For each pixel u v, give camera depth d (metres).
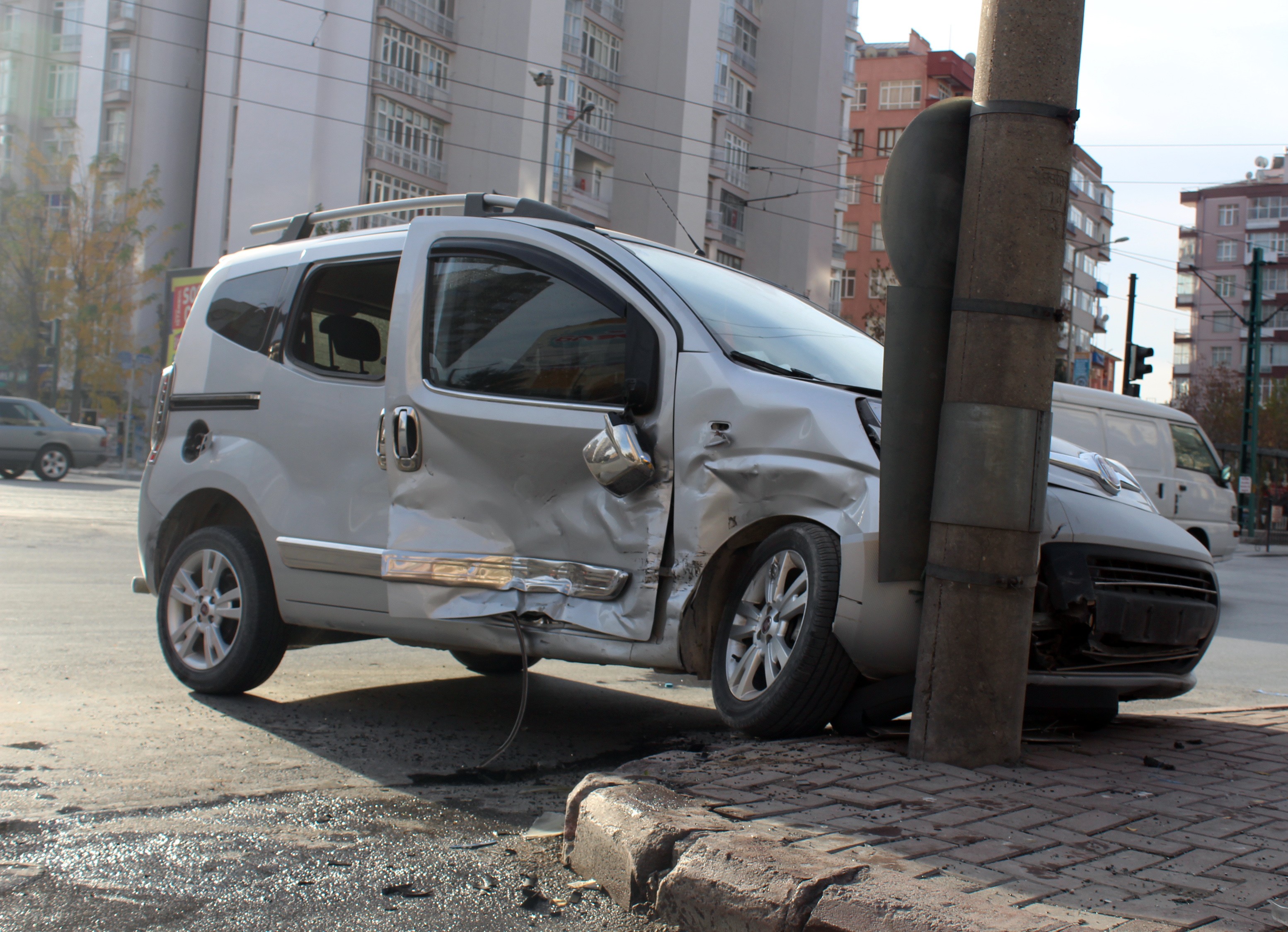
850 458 3.84
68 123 43.66
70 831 3.20
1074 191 82.12
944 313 3.76
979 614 3.64
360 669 6.21
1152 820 3.15
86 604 7.92
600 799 3.08
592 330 4.39
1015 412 3.62
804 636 3.83
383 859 3.08
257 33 43.88
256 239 43.38
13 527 13.40
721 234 55.47
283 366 5.19
